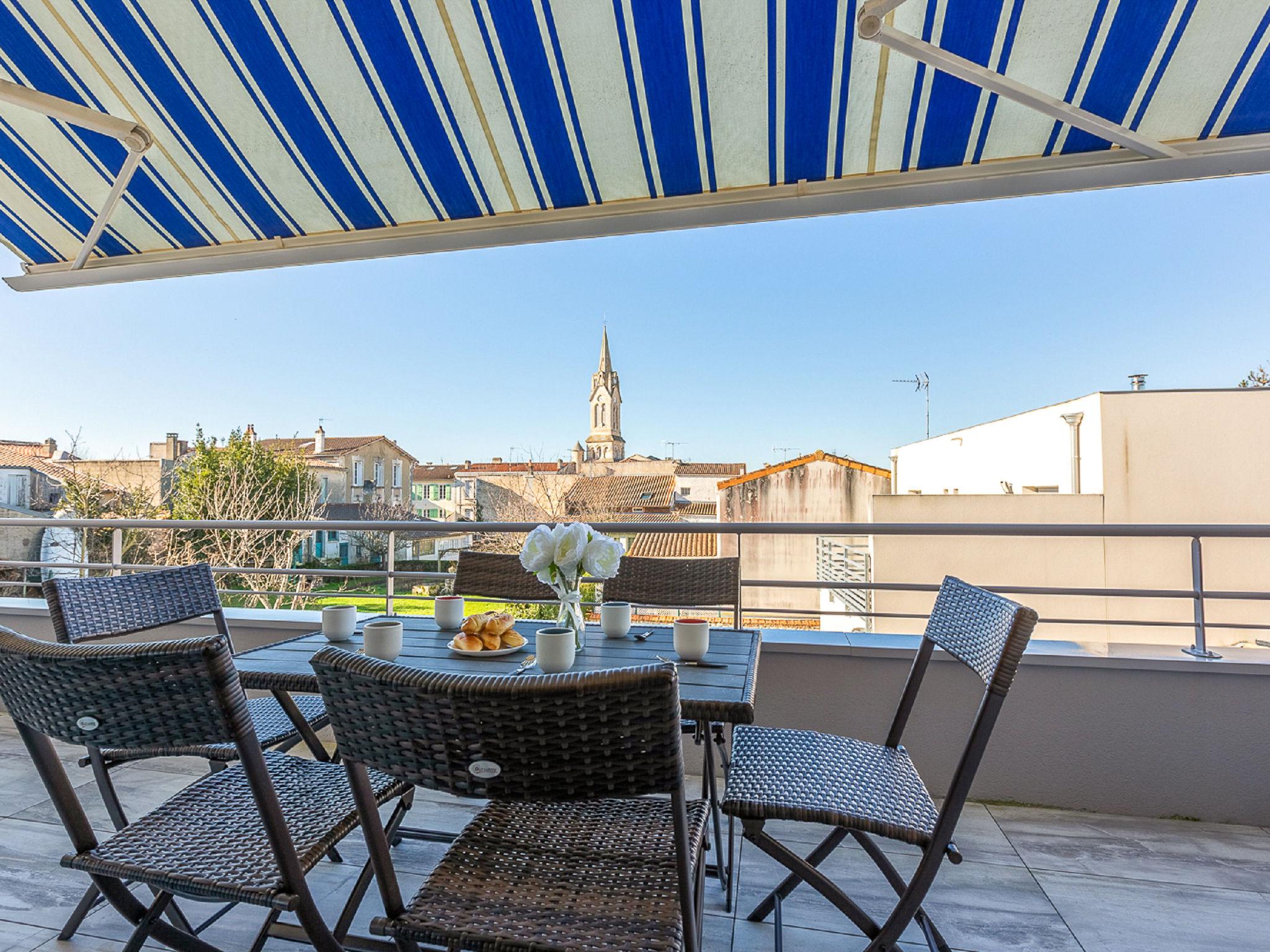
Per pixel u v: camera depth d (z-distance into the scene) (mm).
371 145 2557
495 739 934
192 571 2137
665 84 2238
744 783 1555
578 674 913
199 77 2424
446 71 2309
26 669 1065
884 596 10172
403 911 1124
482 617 1815
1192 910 1840
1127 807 2385
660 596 2512
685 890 990
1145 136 2154
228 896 1164
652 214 2643
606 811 1434
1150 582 9953
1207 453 10125
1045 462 11555
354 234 2898
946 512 10195
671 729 924
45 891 1902
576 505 19734
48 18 2305
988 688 1333
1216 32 1902
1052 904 1869
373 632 1699
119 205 2865
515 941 1057
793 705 2598
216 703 1033
